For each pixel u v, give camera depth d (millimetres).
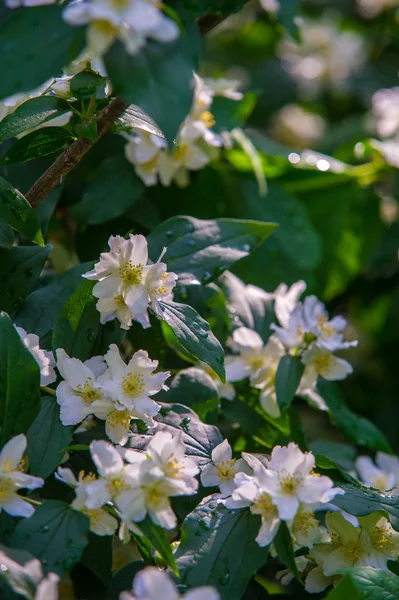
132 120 1161
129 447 1157
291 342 1217
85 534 1106
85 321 1157
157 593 1066
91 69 1140
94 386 1141
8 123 1148
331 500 1156
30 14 1092
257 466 1147
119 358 1146
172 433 1168
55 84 1160
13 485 1111
